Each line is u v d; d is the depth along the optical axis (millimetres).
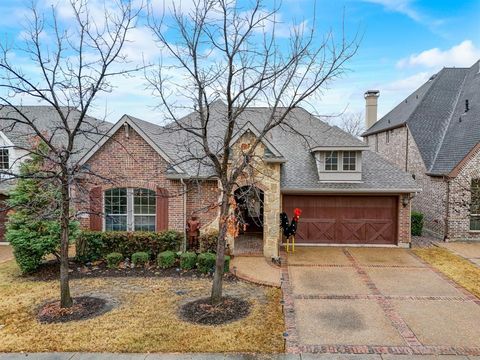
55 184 10414
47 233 13133
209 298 10547
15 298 10828
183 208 15312
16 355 7617
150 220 15680
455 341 8211
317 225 18250
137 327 8805
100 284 12031
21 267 13031
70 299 10062
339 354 7656
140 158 15297
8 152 18016
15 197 12875
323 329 8812
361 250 17172
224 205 9922
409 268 14125
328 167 17875
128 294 11102
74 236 13586
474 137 19047
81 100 9648
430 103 24188
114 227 15672
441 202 19562
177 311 9773
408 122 23500
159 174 15234
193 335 8406
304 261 15141
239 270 13414
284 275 13133
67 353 7703
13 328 8828
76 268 13734
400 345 8031
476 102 21250
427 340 8266
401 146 24750
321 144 17609
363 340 8273
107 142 15273
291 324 9070
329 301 10633
